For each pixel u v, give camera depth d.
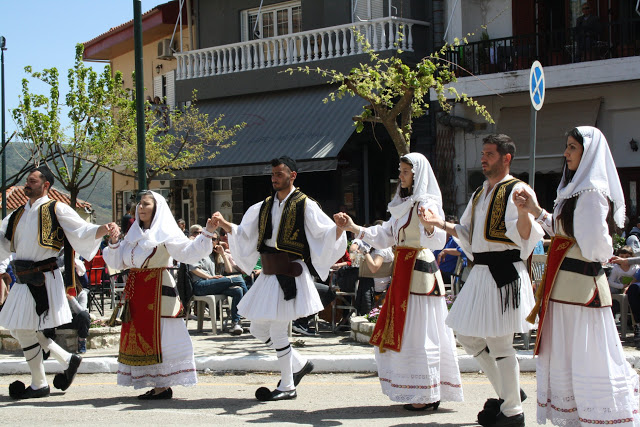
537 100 8.72
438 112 18.91
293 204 6.72
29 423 6.06
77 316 9.23
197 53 21.94
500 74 17.23
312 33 19.70
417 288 6.23
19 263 7.04
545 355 5.07
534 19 18.08
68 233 7.12
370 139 19.19
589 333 4.89
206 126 20.27
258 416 6.25
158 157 19.27
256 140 19.06
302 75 19.83
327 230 6.64
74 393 7.47
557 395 4.97
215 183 22.80
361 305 10.59
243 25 22.08
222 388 7.64
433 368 6.17
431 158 19.08
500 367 5.59
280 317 6.60
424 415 6.22
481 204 5.69
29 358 7.18
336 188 19.45
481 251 5.63
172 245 6.86
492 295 5.52
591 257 4.84
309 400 6.92
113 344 9.93
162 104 23.30
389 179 19.95
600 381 4.83
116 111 21.59
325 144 17.67
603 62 16.14
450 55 18.27
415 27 19.08
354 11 19.75
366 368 8.32
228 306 11.68
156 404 6.86
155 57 25.95
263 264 6.73
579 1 17.72
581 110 17.16
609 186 4.95
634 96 16.66
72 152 20.25
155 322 6.88
